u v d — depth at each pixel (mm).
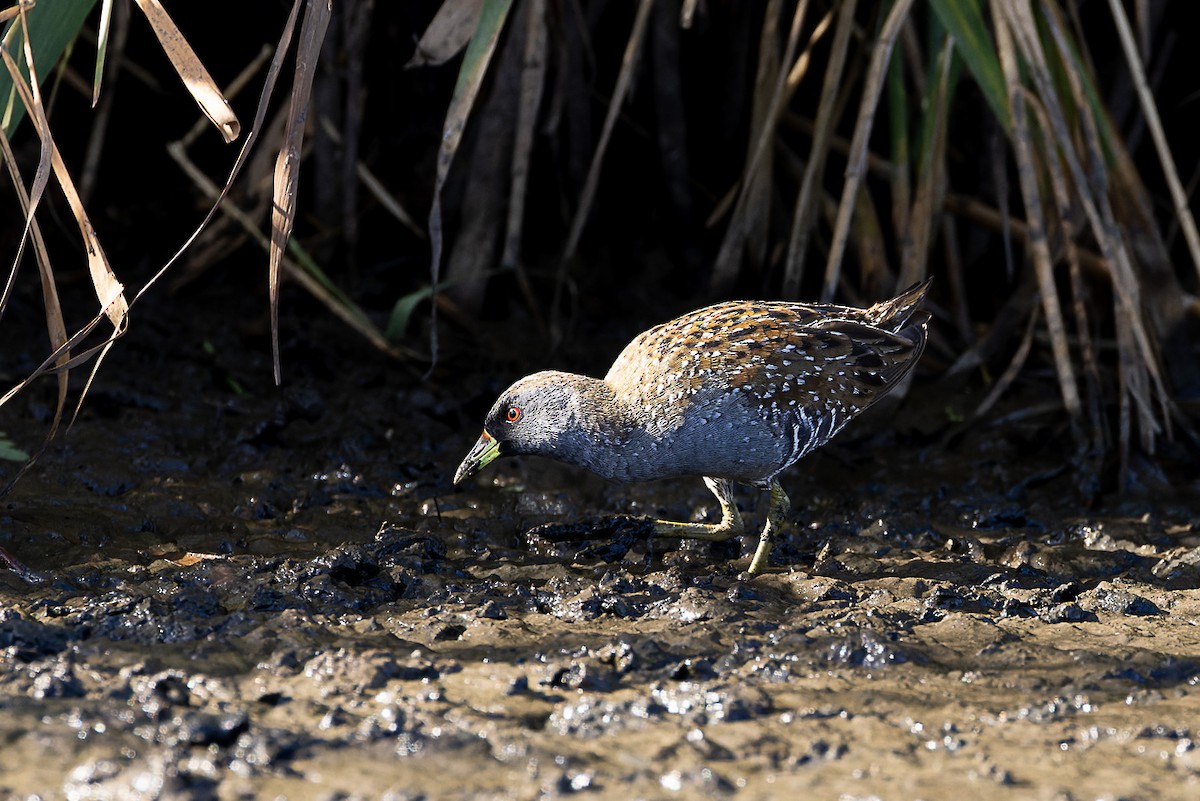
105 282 7344
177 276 13492
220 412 10945
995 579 8180
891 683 6645
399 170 13867
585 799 5480
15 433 10195
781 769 5773
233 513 9211
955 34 10148
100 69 7480
